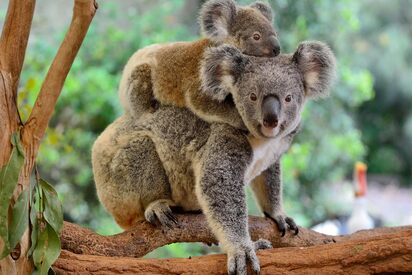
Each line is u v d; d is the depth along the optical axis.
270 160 9.22
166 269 7.46
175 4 23.55
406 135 38.72
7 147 7.03
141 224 8.66
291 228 9.20
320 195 25.31
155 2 25.20
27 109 10.62
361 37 36.81
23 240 7.27
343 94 24.53
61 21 24.97
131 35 21.95
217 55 8.99
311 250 7.38
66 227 8.16
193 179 9.21
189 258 7.64
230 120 8.85
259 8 12.49
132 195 9.37
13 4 6.92
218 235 8.20
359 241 7.26
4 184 6.93
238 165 8.69
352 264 7.14
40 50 20.95
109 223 19.33
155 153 9.36
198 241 8.87
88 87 20.28
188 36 22.61
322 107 24.45
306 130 24.08
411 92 37.50
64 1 25.30
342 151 24.64
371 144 38.72
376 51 37.09
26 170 7.19
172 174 9.27
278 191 9.41
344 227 20.98
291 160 21.33
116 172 9.41
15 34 6.99
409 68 37.53
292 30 23.78
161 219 8.63
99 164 9.65
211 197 8.47
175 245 17.61
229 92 9.05
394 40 36.91
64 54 7.09
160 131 9.38
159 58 10.20
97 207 19.89
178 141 9.23
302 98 9.01
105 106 20.33
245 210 8.47
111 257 7.71
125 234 8.48
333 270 7.19
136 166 9.33
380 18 37.59
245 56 8.99
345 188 28.39
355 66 33.78
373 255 7.07
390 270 7.05
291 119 8.77
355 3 30.33
